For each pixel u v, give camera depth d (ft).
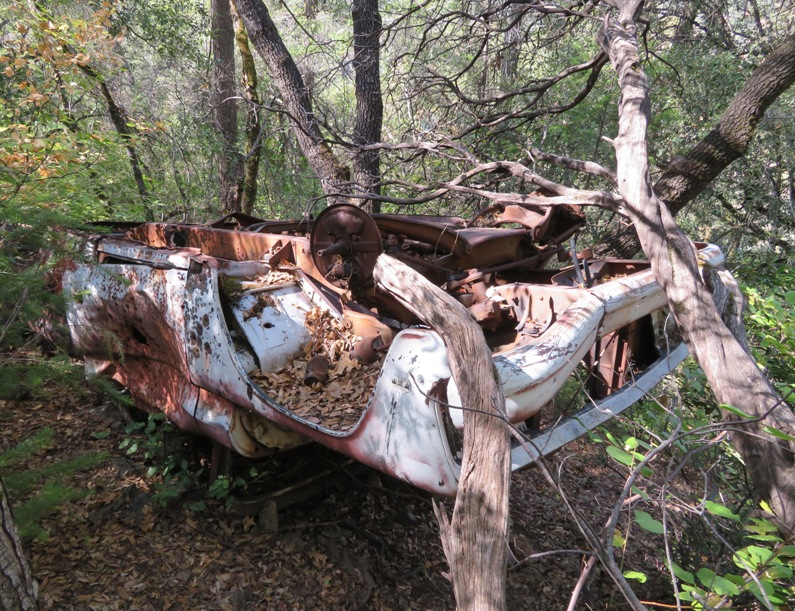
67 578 9.65
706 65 28.86
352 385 10.49
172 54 34.94
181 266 11.41
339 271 11.05
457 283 12.12
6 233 10.09
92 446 13.00
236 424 10.69
